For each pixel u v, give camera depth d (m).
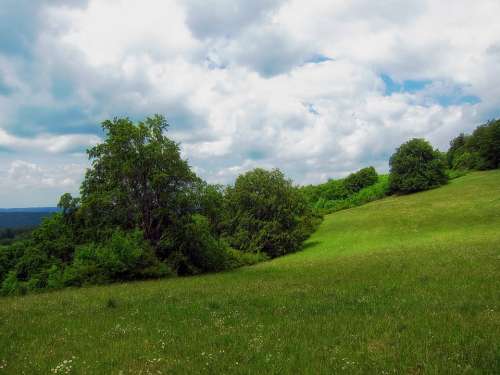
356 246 59.34
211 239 39.72
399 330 10.77
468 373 7.45
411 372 7.76
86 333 12.11
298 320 12.47
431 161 104.19
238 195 65.25
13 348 10.66
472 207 73.94
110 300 17.59
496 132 108.88
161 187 38.03
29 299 22.67
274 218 63.38
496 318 11.48
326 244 66.31
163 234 38.53
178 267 37.62
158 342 10.58
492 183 92.38
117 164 36.25
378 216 83.00
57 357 9.67
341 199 131.88
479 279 19.05
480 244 38.41
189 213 39.47
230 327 11.93
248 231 63.16
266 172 67.56
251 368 8.22
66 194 36.97
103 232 35.22
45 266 38.25
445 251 34.97
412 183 103.88
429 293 16.28
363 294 17.25
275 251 63.44
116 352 9.80
